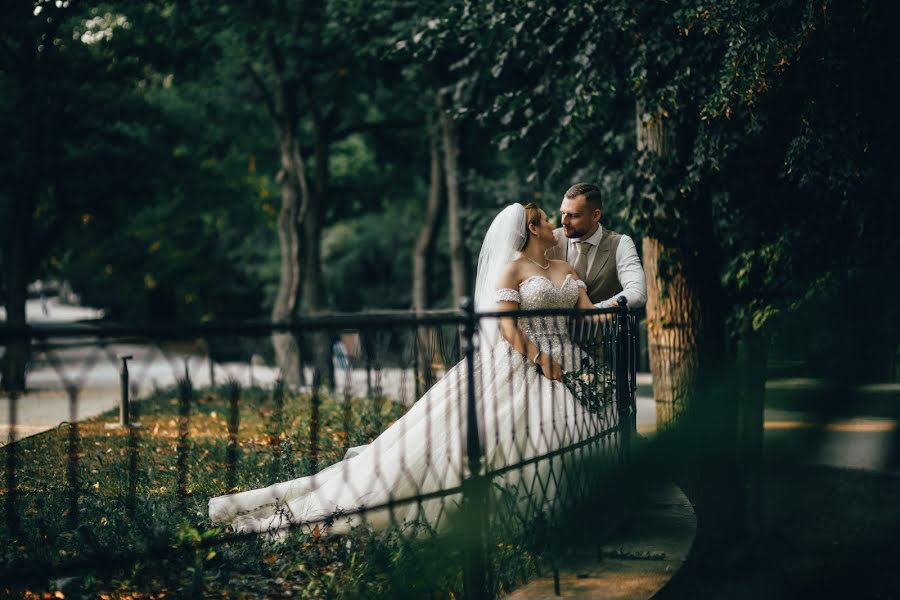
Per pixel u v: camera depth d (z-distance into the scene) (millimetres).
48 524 4625
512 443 4902
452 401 5043
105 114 18484
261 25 17312
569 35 8477
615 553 4562
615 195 8961
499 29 8688
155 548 4023
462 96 9688
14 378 3539
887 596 6293
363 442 7648
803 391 8281
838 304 7656
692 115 7895
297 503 5004
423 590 3973
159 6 17781
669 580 4176
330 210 26109
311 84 20250
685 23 7000
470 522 3953
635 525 5031
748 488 8273
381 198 25812
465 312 3893
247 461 6922
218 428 9688
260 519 4984
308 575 4125
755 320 8008
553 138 8820
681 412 8008
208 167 23344
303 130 26688
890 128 7164
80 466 6867
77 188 18875
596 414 5152
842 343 7785
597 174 9430
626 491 5297
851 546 7328
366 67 18531
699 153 7617
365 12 14141
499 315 3975
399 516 4770
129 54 18516
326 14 15609
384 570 4098
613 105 9219
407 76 17234
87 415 11367
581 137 9156
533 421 4973
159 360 16141
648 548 4629
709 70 7645
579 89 7988
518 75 9523
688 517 5164
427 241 22328
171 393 12883
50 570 3479
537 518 4543
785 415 8750
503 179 17297
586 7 7762
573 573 4285
